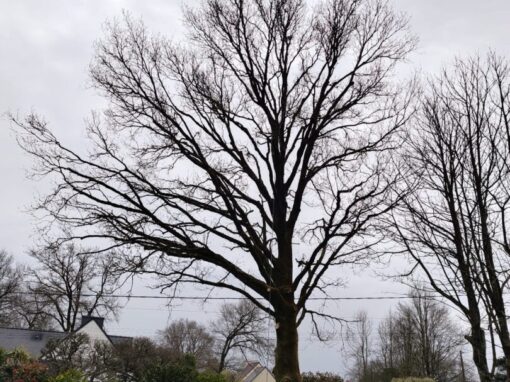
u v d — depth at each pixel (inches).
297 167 518.0
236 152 538.6
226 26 552.4
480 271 406.0
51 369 1059.9
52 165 502.0
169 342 2475.4
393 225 552.4
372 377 2117.4
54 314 1814.7
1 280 2137.1
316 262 494.3
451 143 458.0
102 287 1104.8
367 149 525.7
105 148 584.4
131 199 485.1
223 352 2007.9
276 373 468.8
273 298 480.4
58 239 505.7
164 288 501.0
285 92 541.6
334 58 533.6
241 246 496.7
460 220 446.6
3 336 1649.9
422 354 1454.2
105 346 1169.4
